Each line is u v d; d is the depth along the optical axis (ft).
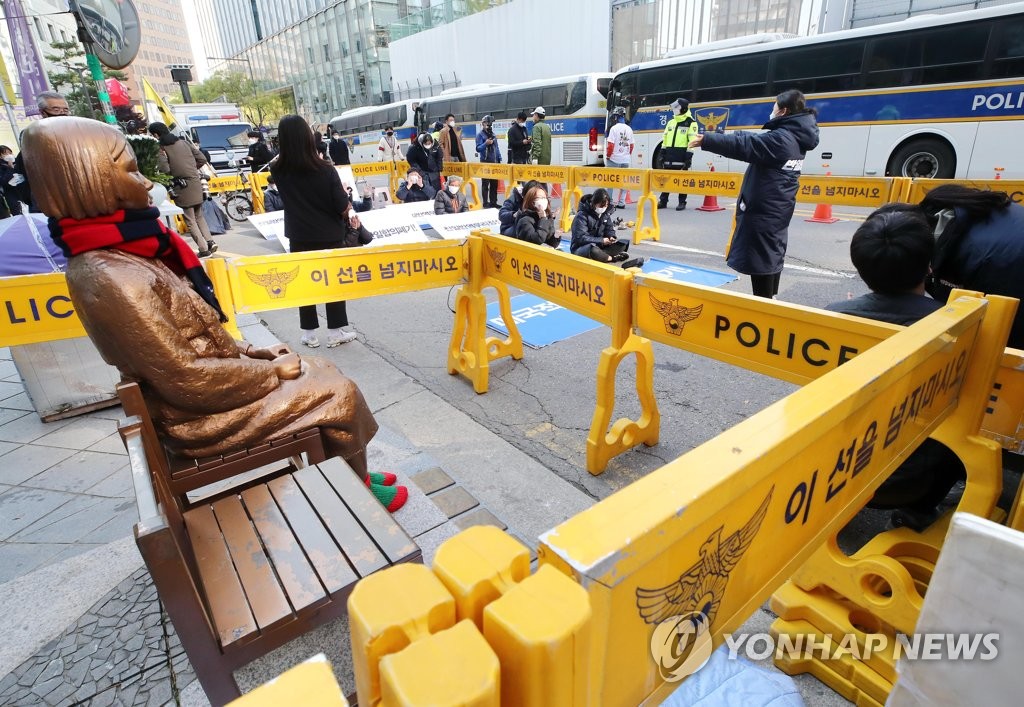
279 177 14.48
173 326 6.04
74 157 5.54
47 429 12.18
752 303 7.01
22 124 50.88
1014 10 29.32
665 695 2.84
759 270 14.93
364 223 27.25
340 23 169.68
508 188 36.52
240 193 44.50
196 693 6.13
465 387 13.56
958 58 31.42
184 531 5.87
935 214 7.62
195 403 6.36
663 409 12.14
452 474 10.05
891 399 4.06
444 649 1.84
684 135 34.81
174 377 6.07
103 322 5.71
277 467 10.12
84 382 12.49
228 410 6.73
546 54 73.87
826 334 6.34
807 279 20.47
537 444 11.02
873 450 4.13
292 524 5.87
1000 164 31.32
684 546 2.53
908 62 33.09
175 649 6.66
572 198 36.01
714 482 2.51
